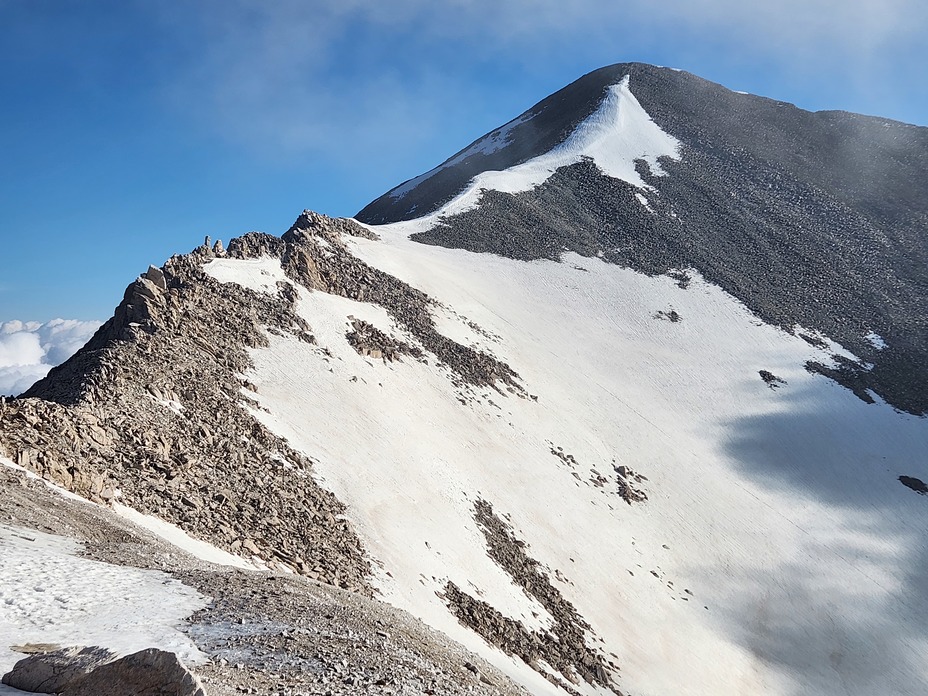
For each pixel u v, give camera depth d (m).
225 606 17.81
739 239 124.19
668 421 78.06
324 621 18.64
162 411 37.84
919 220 132.75
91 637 13.95
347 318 64.06
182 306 50.38
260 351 52.25
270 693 12.23
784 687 48.06
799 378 91.25
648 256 115.38
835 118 175.00
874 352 98.81
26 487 24.61
